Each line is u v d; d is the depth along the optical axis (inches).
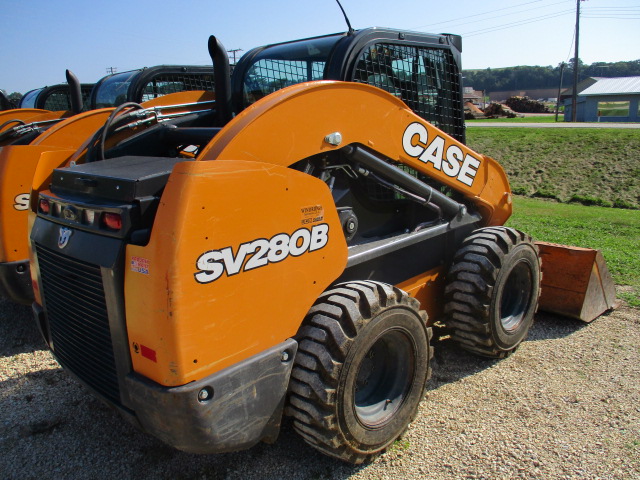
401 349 114.7
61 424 127.3
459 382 143.8
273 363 94.2
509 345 154.7
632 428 122.1
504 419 126.2
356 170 122.3
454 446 116.2
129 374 87.9
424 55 149.3
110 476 108.7
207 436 85.7
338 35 142.1
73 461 113.6
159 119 139.3
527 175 643.5
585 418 126.3
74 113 219.3
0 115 268.7
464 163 146.9
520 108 2160.4
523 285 161.3
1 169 162.4
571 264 178.9
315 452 115.4
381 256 129.6
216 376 85.4
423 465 110.3
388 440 111.3
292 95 98.1
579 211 453.1
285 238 94.3
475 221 157.2
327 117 106.3
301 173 96.1
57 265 102.8
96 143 128.0
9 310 203.9
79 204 93.7
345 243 107.8
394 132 123.1
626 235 329.1
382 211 139.4
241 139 90.7
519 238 151.7
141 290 82.3
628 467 108.8
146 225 86.8
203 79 259.4
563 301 181.6
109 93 269.0
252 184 87.7
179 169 80.8
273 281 93.4
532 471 107.8
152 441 120.3
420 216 148.3
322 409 97.6
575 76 1476.4
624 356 158.6
